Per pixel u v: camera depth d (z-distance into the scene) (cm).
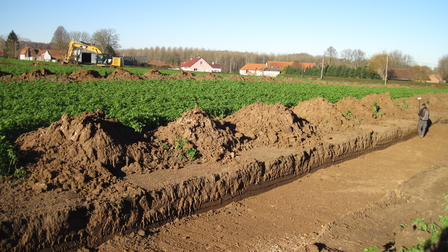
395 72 8781
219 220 754
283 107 1330
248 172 889
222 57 12700
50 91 1934
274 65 10606
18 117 1083
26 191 636
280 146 1134
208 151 954
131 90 2233
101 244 613
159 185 725
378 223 741
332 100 2403
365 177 1144
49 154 754
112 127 876
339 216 829
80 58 5681
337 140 1312
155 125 1255
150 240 645
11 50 9425
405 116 2034
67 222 570
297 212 834
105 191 675
